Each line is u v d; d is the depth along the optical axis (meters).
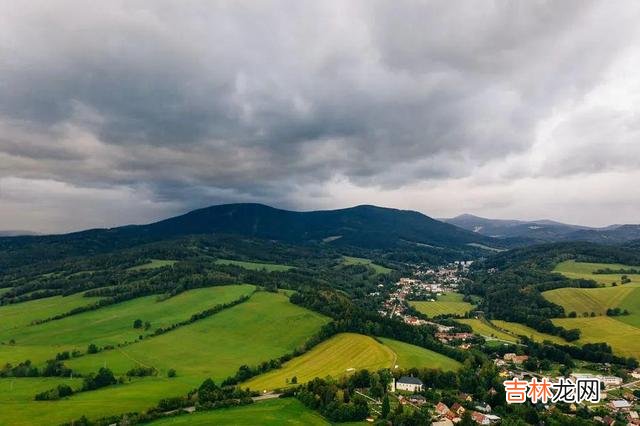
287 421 158.88
